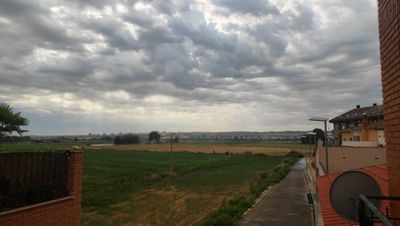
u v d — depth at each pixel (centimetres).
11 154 1159
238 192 3941
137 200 3497
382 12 616
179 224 2442
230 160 9644
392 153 569
